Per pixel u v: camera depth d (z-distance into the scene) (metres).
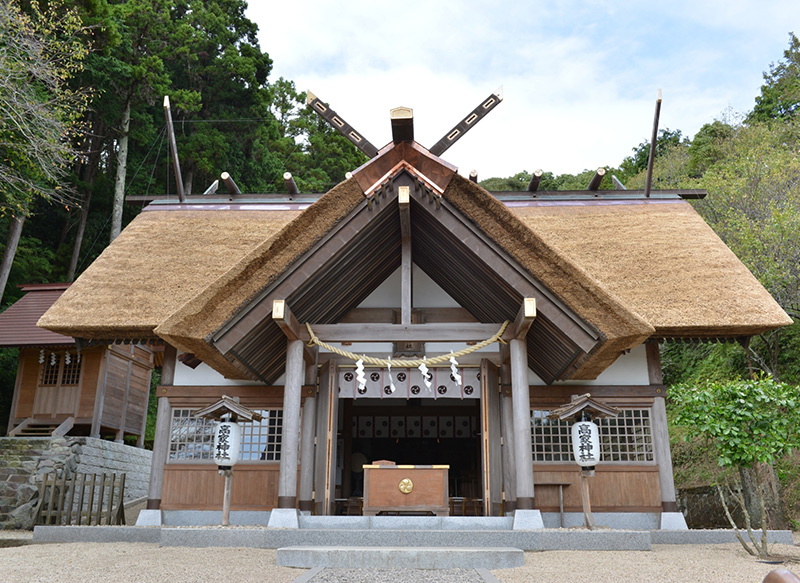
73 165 21.92
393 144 7.05
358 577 4.45
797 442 6.00
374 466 7.54
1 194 13.93
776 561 5.39
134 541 6.79
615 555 5.72
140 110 22.55
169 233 9.95
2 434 16.12
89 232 22.19
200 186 25.25
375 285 9.06
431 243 7.93
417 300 9.12
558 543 6.06
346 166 31.73
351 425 13.29
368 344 8.84
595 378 8.26
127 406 13.85
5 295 18.84
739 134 21.77
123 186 20.86
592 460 6.62
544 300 6.71
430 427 14.62
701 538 7.07
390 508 7.41
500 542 6.02
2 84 10.48
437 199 6.96
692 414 6.34
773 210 11.40
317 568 4.85
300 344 7.28
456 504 10.19
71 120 12.33
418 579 4.39
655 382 8.52
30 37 11.28
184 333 6.40
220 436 7.01
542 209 10.52
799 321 12.14
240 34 26.28
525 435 6.82
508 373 8.41
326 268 7.07
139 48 23.09
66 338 12.78
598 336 6.50
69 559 5.32
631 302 8.25
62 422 12.70
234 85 24.11
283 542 6.16
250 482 8.30
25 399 12.98
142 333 8.59
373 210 6.99
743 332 8.12
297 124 32.12
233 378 8.34
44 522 9.73
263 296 6.78
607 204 10.62
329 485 8.07
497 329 7.24
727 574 4.68
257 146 25.84
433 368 8.66
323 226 6.86
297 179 28.23
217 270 9.12
